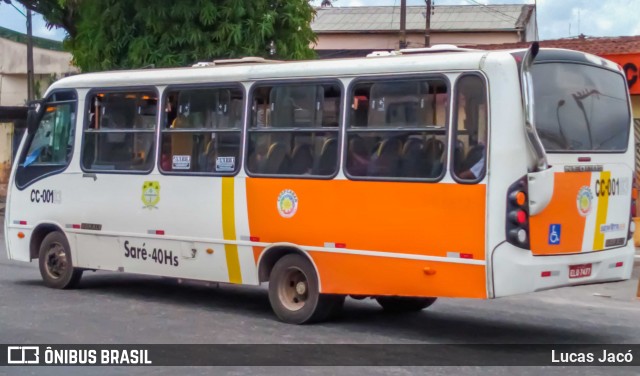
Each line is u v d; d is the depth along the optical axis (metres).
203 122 10.83
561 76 9.05
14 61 30.38
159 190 11.17
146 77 11.41
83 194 12.05
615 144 9.62
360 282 9.41
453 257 8.67
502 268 8.41
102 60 17.45
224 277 10.62
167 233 11.09
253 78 10.36
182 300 11.84
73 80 12.28
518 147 8.45
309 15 18.06
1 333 9.50
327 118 9.74
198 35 16.75
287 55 17.59
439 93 8.89
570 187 8.92
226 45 16.88
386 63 9.27
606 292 13.31
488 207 8.45
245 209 10.34
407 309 11.20
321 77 9.78
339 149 9.58
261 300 11.96
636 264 16.20
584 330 10.15
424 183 8.90
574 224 8.98
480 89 8.61
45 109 12.69
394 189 9.12
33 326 9.88
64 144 12.38
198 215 10.77
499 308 11.62
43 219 12.56
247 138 10.38
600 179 9.32
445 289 8.75
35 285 12.96
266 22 16.98
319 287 9.79
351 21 37.03
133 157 11.53
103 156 11.88
